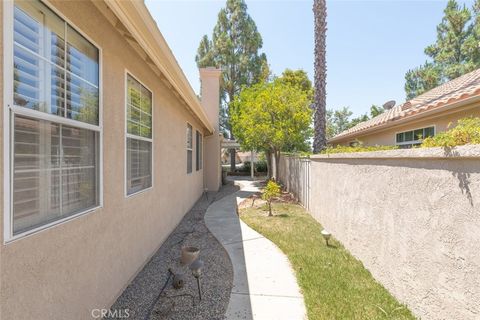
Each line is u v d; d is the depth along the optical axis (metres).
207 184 14.02
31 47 2.00
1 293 1.65
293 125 12.52
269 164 18.11
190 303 3.24
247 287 3.64
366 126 10.15
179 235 6.11
